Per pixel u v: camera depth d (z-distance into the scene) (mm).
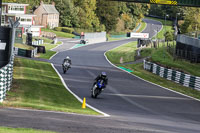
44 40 181500
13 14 184000
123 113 31125
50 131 17953
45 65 78688
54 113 26094
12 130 16953
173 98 46875
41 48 115438
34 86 42844
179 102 43531
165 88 58156
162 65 85000
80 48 169125
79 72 71875
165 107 38469
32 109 27266
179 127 25219
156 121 27609
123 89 51969
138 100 42250
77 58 115500
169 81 69250
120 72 80750
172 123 27438
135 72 82250
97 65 97000
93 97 40938
